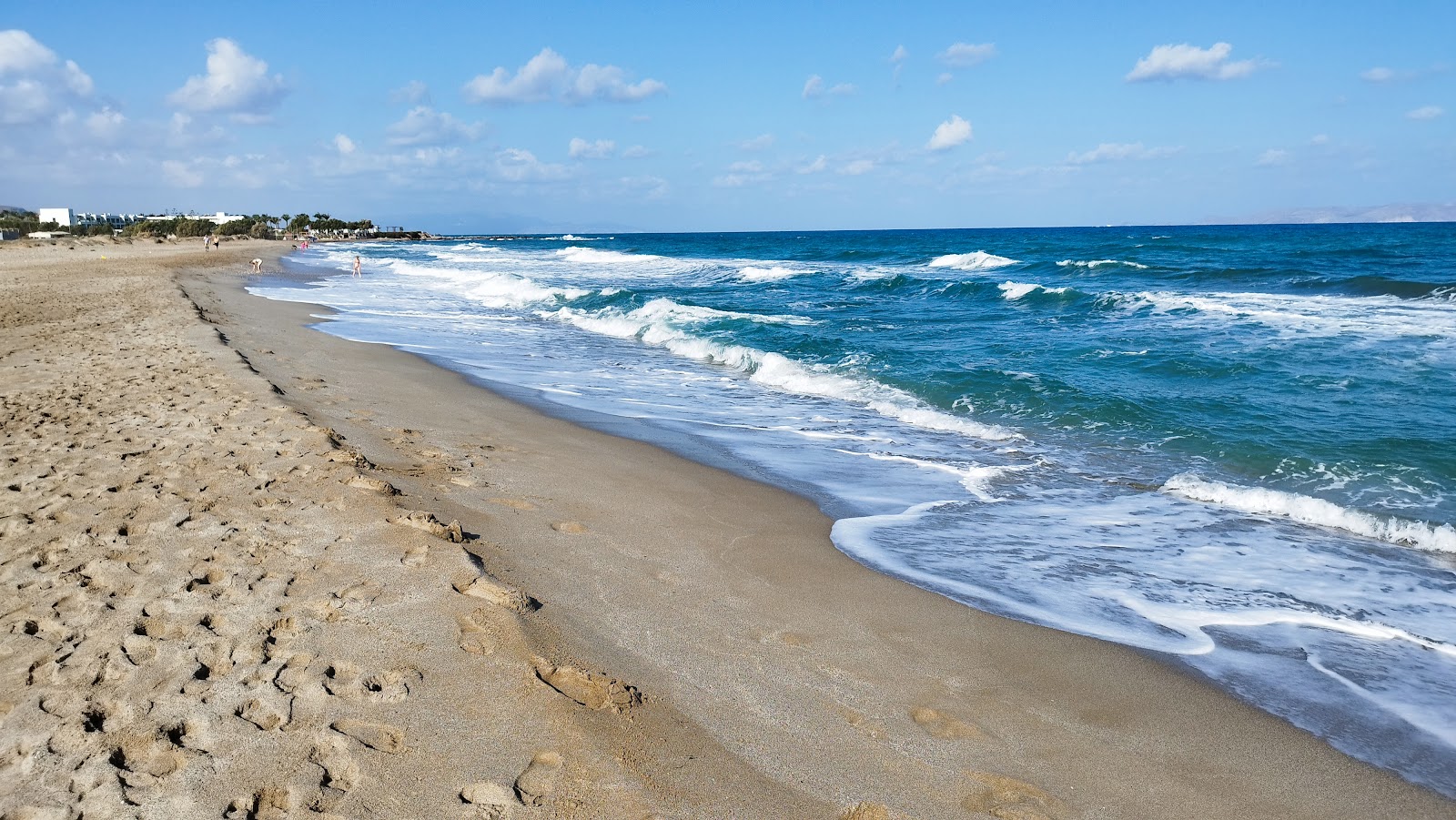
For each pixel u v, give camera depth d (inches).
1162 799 124.0
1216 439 341.4
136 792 107.7
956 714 145.2
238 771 112.6
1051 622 187.5
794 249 2581.2
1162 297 819.4
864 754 130.0
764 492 283.1
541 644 152.6
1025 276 1234.0
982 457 338.6
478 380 486.0
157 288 895.1
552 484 270.2
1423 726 149.1
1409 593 208.1
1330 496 278.1
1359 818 122.6
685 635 167.5
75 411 310.0
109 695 128.8
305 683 134.0
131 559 179.0
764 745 129.7
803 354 580.4
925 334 672.4
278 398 341.7
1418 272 1109.7
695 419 405.1
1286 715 151.3
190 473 238.2
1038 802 120.7
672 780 117.6
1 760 113.2
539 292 1035.3
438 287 1254.3
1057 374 479.8
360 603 162.6
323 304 924.0
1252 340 557.6
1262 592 208.5
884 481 301.9
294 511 210.7
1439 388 404.2
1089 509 273.3
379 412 362.3
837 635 173.9
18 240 2805.1
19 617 152.6
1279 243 2161.7
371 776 113.0
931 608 191.5
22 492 219.3
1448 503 265.3
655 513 249.4
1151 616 192.9
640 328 721.0
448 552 188.5
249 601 161.6
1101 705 151.6
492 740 122.6
